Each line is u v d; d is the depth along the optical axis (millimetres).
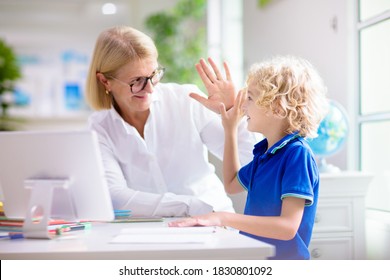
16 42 11688
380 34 2697
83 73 11789
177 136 2086
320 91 1673
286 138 1583
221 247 1118
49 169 1379
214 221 1426
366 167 2852
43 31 11625
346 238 2393
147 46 1906
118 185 1902
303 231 1538
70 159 1353
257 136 2049
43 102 11656
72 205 1391
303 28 3645
